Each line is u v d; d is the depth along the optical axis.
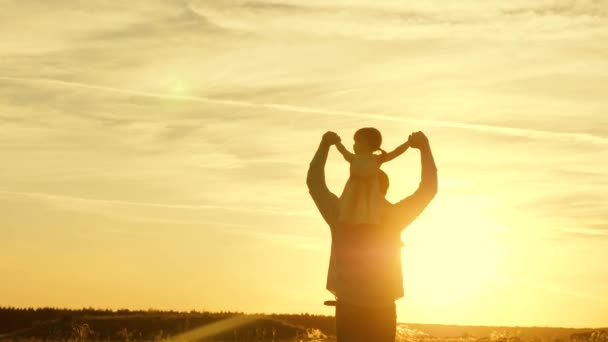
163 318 67.12
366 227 7.57
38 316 77.19
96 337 56.06
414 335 21.94
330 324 67.81
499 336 38.09
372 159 7.76
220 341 57.25
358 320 7.48
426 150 7.72
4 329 73.44
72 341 45.12
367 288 7.48
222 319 66.88
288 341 43.06
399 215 7.63
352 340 7.50
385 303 7.48
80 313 70.06
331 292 7.60
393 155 7.76
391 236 7.62
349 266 7.55
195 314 68.62
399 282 7.58
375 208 7.57
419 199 7.62
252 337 60.38
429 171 7.65
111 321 65.06
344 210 7.59
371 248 7.55
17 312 78.19
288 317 69.88
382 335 7.48
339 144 7.84
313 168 7.82
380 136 7.84
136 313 70.25
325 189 7.75
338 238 7.66
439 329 67.50
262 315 67.69
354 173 7.71
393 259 7.58
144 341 54.59
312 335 40.19
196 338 59.31
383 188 7.83
